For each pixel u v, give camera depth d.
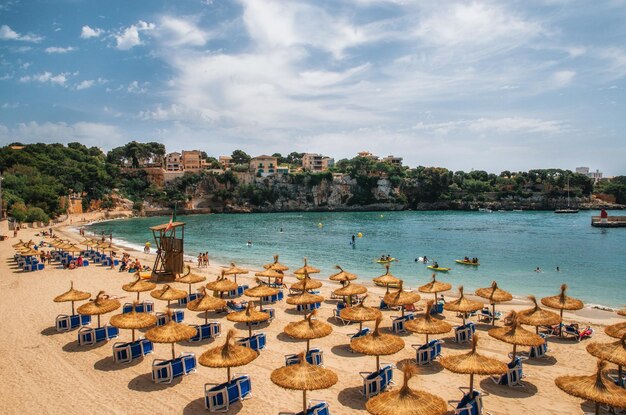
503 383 14.94
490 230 95.56
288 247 66.62
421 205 188.50
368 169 193.75
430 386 14.89
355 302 27.12
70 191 134.88
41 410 13.24
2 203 90.94
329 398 14.05
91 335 19.06
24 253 41.22
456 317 23.80
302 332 15.80
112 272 38.09
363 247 66.38
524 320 18.12
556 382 12.01
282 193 183.88
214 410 13.12
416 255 57.03
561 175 188.50
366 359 17.56
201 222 127.38
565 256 55.53
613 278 40.25
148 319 17.64
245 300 28.08
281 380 11.95
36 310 24.77
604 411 13.12
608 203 184.12
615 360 13.70
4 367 16.56
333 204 186.62
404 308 24.34
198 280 26.72
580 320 23.94
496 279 39.81
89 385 14.99
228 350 13.56
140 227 107.31
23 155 128.88
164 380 15.24
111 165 164.38
